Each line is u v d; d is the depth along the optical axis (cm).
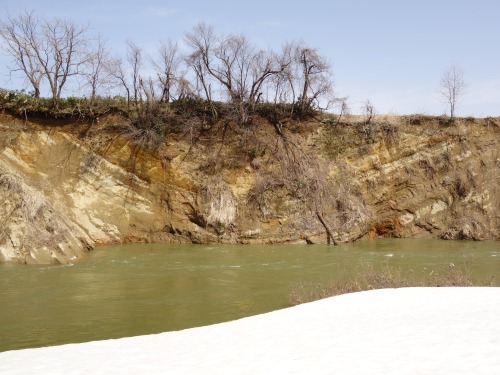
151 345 963
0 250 2173
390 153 3275
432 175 3294
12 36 2933
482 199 3259
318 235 2950
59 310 1469
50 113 2911
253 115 3234
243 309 1498
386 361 716
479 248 2739
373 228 3186
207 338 998
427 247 2777
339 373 677
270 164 3117
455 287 1488
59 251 2245
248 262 2292
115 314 1432
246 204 2994
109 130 2964
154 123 3005
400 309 1155
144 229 2897
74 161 2878
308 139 3253
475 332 862
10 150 2775
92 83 3020
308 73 3284
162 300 1596
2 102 2864
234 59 3180
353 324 1018
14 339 1207
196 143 3083
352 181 3175
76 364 827
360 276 1814
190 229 2911
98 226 2784
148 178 2967
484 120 3428
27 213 2277
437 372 643
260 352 838
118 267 2141
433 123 3369
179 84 3164
